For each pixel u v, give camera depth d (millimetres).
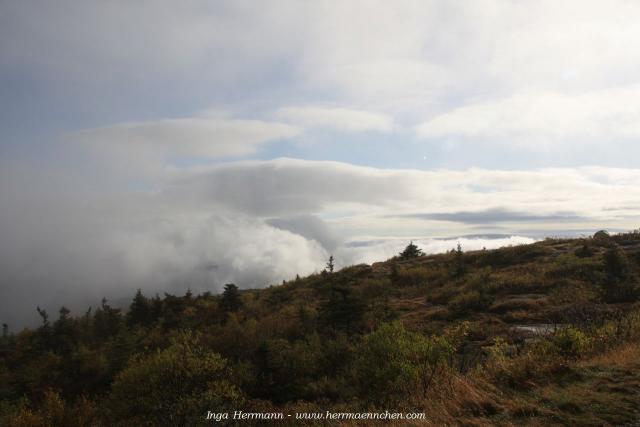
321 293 39188
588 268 26875
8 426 16938
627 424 5242
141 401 15016
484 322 20281
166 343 29828
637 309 15641
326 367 17891
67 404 22203
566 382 6977
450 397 6785
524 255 35250
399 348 12664
